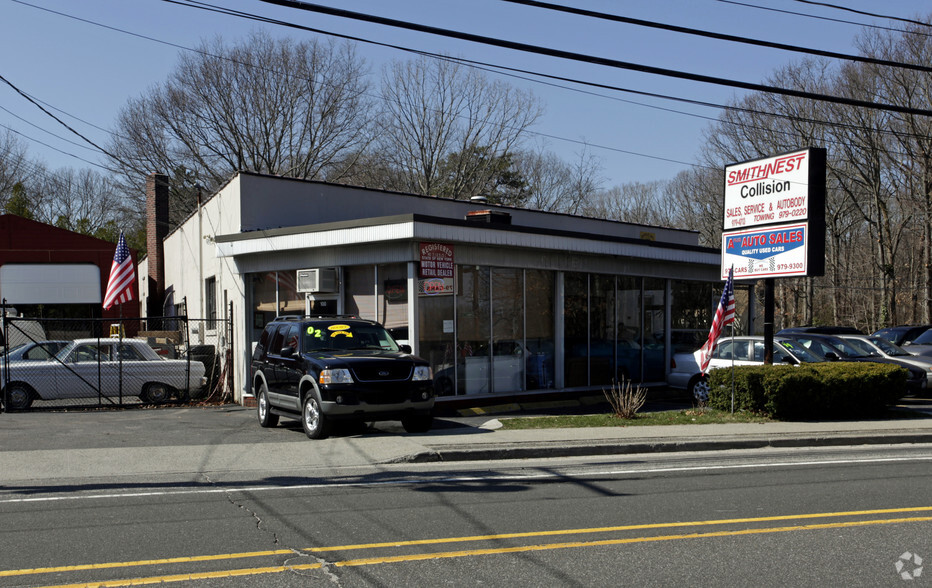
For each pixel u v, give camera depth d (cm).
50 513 799
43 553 654
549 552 657
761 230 1750
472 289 1741
